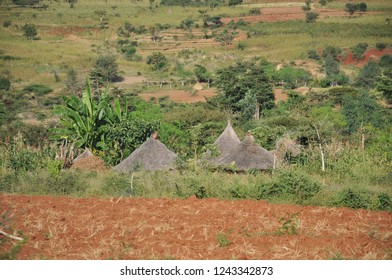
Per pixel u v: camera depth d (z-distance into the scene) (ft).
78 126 146.72
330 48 542.57
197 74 437.17
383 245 62.80
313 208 79.82
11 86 418.92
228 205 80.12
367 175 112.57
